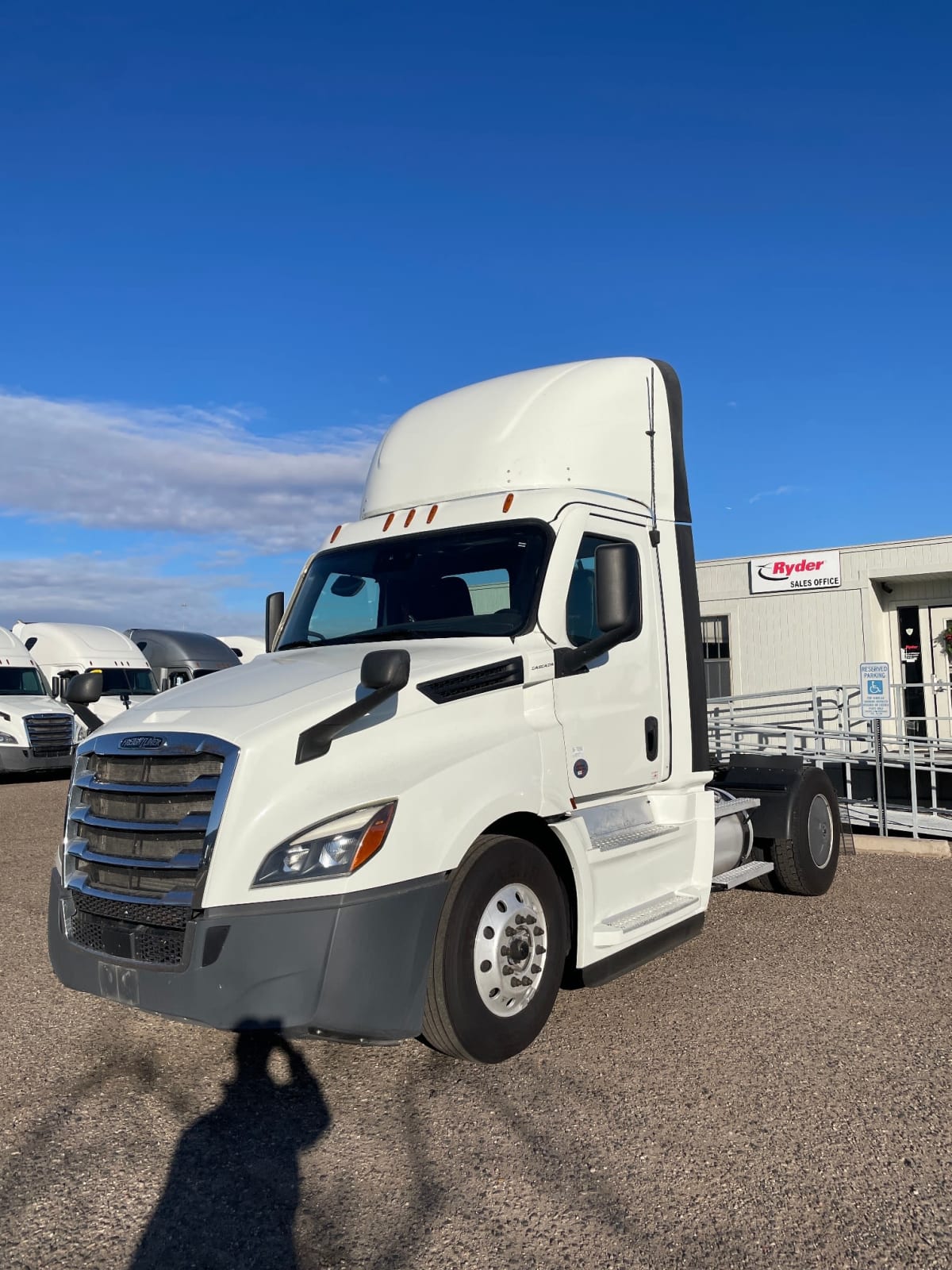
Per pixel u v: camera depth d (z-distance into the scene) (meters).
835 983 5.27
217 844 3.65
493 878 4.18
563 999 5.12
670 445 5.95
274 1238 3.03
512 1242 2.97
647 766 5.38
